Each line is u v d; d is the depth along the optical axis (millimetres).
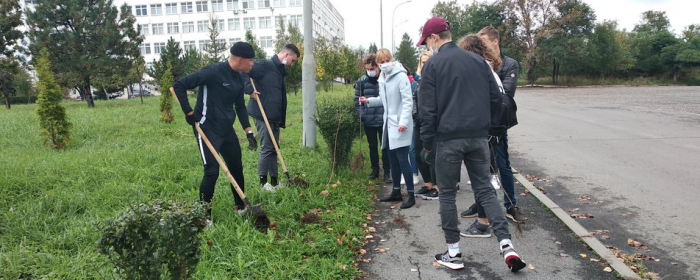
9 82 23938
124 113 14570
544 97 27578
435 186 5562
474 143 3428
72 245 3760
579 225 4414
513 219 4641
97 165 6289
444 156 3451
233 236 3893
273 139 5465
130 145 8328
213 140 4297
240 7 69250
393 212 5051
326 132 6270
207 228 4000
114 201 4844
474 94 3395
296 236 4027
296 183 5684
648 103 19672
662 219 4664
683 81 51000
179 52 32125
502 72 4250
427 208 5145
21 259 3430
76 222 4191
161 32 70375
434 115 3445
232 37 70000
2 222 4141
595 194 5668
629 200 5355
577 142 9555
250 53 4324
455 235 3584
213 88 4289
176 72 30797
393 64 5098
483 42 3865
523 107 19266
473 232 4238
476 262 3727
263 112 5410
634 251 3900
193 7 69750
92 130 10109
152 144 8531
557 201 5426
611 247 3988
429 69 3453
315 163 7004
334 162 6262
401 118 4980
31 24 20906
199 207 2404
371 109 6141
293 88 23625
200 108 4270
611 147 8797
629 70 54812
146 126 11242
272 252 3725
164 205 2363
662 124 11938
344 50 34906
